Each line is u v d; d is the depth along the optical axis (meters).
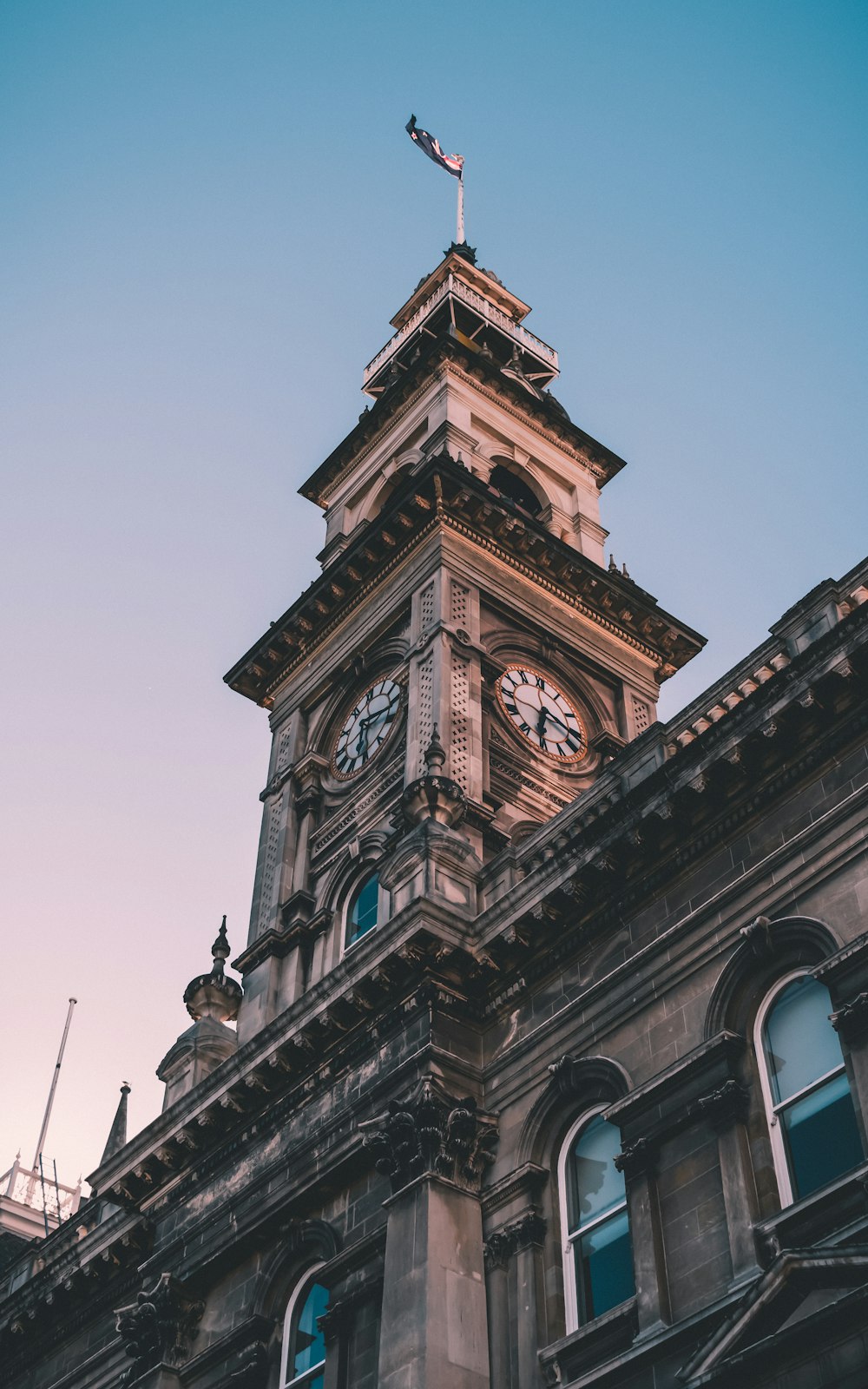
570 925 27.92
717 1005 24.14
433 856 30.64
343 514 49.81
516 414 50.19
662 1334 21.45
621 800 27.50
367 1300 26.58
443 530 42.47
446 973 28.78
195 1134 32.44
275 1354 28.28
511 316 57.09
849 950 22.22
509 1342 24.27
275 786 42.50
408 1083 27.72
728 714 26.09
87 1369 35.25
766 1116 22.69
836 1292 19.31
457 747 37.25
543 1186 25.72
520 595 42.94
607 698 43.31
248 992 37.75
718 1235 22.11
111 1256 35.34
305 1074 30.61
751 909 24.61
